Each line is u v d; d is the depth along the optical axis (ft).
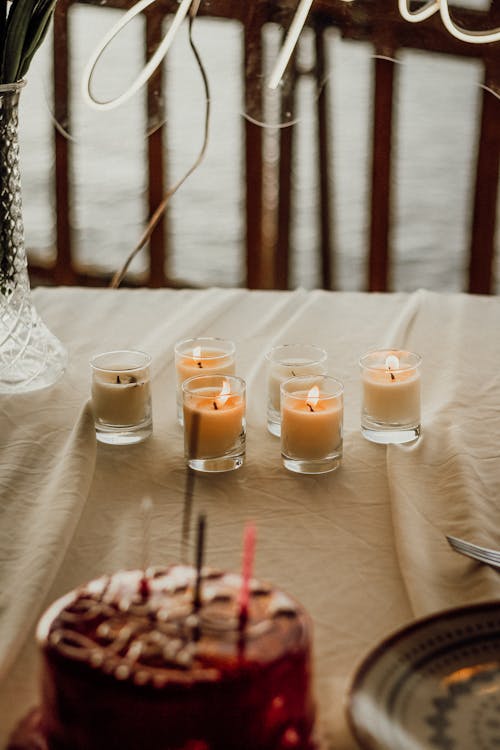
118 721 1.82
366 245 8.14
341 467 3.51
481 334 4.75
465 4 6.33
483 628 2.29
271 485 3.37
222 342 4.22
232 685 1.79
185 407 3.50
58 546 2.85
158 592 2.06
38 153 20.79
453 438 3.62
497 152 7.93
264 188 8.32
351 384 4.29
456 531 3.05
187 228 17.28
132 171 20.35
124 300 5.28
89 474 3.34
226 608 1.99
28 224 16.88
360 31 6.56
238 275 15.17
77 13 6.79
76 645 1.89
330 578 2.81
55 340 4.39
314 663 2.43
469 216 8.16
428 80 28.99
